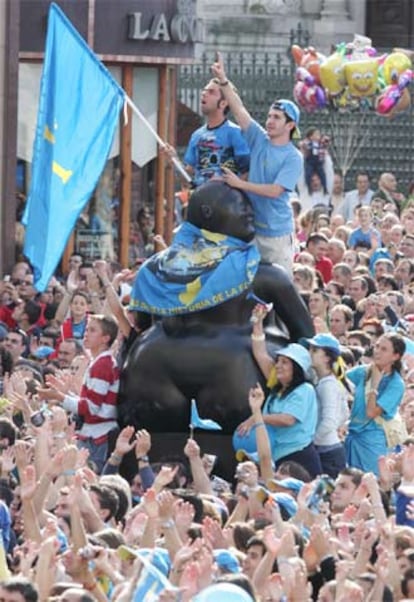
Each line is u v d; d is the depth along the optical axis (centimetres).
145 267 2881
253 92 6444
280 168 2864
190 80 6184
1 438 2447
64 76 3369
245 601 1752
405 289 4053
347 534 2111
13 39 4269
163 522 2052
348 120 6309
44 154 3362
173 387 2841
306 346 2867
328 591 1914
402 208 5544
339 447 2830
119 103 3350
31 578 1902
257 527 2170
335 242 4288
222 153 2886
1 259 4275
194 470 2484
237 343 2830
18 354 3338
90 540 2031
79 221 4588
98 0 4616
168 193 4778
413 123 6362
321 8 7288
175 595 1744
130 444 2719
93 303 3600
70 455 2289
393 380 2867
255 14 7169
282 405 2770
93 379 2850
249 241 2873
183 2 4788
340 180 5788
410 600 1914
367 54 5984
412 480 2388
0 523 2161
